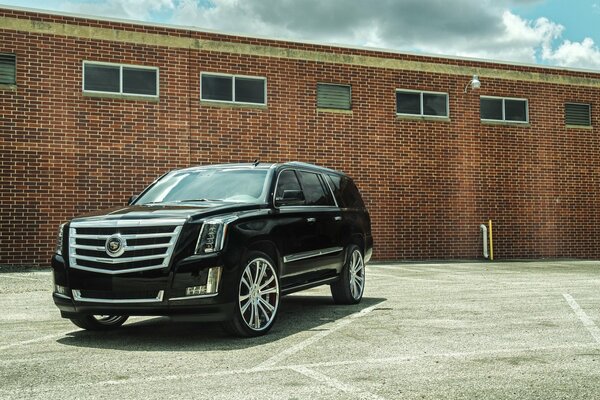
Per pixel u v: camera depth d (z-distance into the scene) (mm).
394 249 20281
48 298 10477
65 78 16891
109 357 5910
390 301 10008
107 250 6543
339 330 7312
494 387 4754
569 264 19141
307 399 4430
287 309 9180
